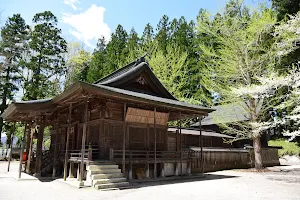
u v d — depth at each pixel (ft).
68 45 141.59
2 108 106.63
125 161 41.29
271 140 119.44
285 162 101.24
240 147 90.68
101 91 34.19
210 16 72.33
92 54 150.92
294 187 37.58
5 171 57.47
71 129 54.85
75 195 28.37
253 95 49.65
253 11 68.18
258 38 65.87
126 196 28.07
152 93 56.39
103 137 43.47
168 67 94.79
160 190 33.14
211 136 79.00
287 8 64.13
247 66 64.03
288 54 61.46
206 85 71.10
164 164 48.34
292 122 74.02
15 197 27.14
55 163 47.32
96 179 34.35
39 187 34.27
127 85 51.13
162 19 123.13
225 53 66.28
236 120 76.89
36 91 106.73
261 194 31.19
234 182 43.32
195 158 55.93
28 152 59.06
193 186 37.65
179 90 95.45
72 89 34.65
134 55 102.01
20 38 113.80
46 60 118.01
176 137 60.23
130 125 48.39
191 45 112.88
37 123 51.78
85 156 41.09
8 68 111.34
